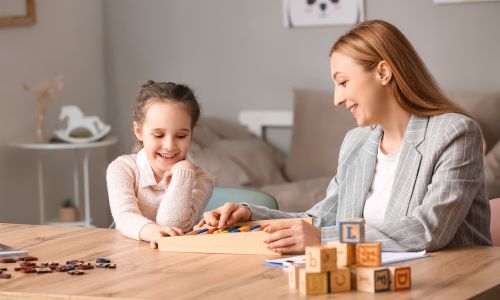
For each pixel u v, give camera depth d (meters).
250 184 4.51
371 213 2.24
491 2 4.48
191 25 5.30
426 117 2.15
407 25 4.69
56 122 5.00
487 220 2.17
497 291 1.65
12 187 4.72
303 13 4.96
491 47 4.50
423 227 1.96
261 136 5.11
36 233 2.32
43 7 4.92
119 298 1.60
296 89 4.87
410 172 2.12
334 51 2.16
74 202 5.16
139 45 5.43
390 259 1.85
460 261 1.85
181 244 2.03
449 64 4.60
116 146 5.49
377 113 2.16
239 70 5.19
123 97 5.47
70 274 1.81
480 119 4.23
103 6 5.46
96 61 5.39
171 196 2.28
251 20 5.12
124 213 2.26
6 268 1.89
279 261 1.85
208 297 1.59
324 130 4.65
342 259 1.64
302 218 2.16
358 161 2.30
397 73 2.11
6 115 4.66
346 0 4.83
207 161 4.53
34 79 4.84
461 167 2.04
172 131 2.32
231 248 1.98
